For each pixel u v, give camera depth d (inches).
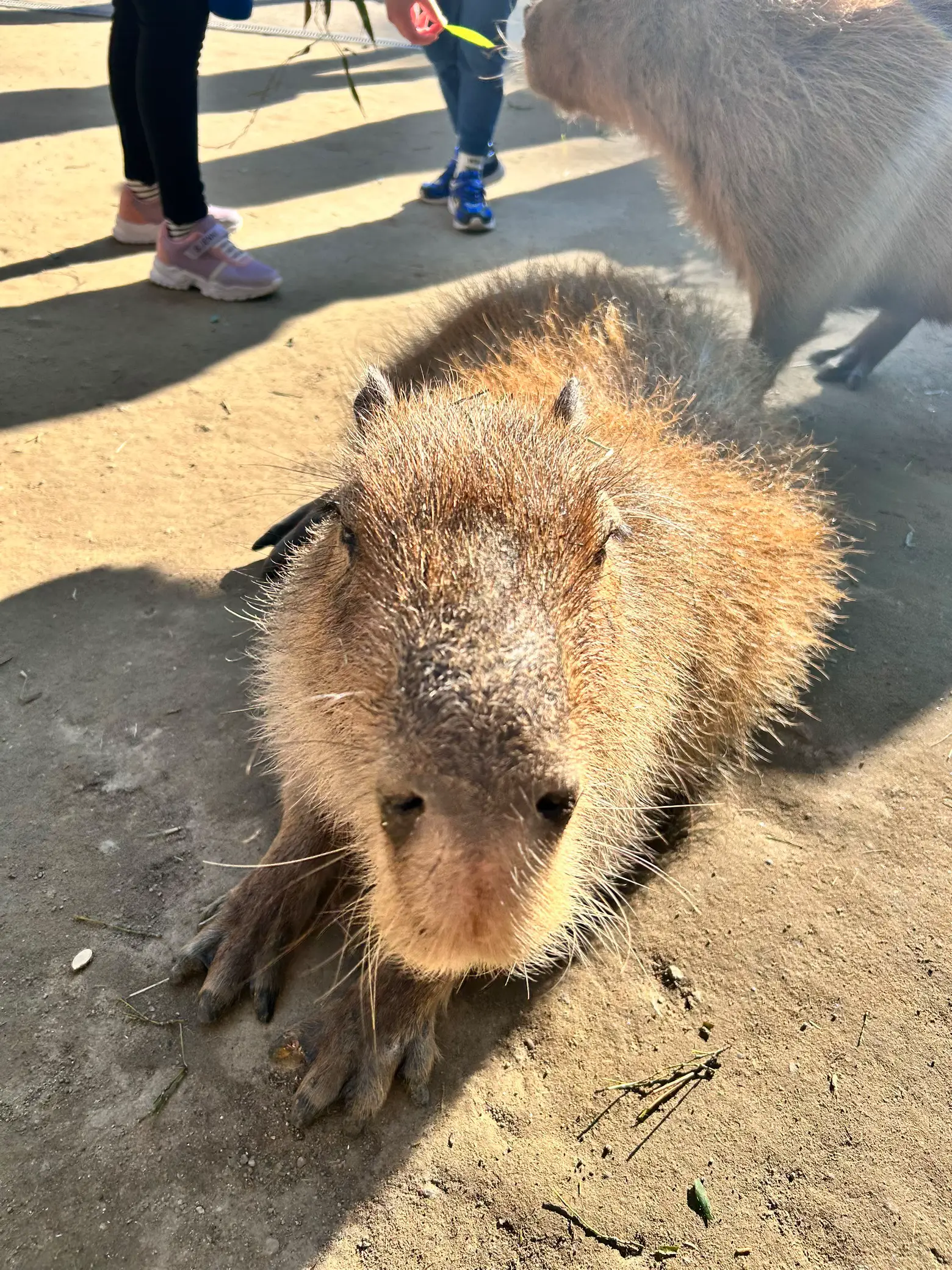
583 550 19.7
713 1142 21.9
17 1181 20.0
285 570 29.0
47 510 38.5
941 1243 20.8
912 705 34.6
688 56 46.4
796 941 26.4
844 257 46.6
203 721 30.5
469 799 14.8
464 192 68.4
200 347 51.4
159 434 43.9
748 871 28.3
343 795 20.9
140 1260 19.1
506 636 16.1
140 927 24.7
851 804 30.7
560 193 78.8
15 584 34.8
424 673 15.7
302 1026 23.1
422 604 17.0
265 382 48.7
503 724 15.0
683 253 67.6
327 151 83.4
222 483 41.1
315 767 22.7
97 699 30.8
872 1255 20.6
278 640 25.6
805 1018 24.6
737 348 42.3
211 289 56.1
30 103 86.7
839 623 38.2
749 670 30.8
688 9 45.9
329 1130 21.3
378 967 22.5
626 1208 20.7
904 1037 24.4
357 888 26.3
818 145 44.1
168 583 35.7
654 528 25.9
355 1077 21.7
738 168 46.0
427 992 22.4
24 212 65.3
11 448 41.7
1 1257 19.0
